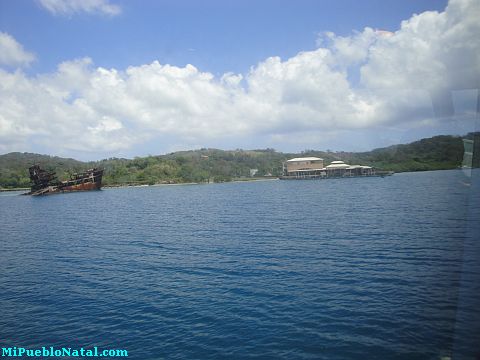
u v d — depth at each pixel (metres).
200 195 125.62
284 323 17.98
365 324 17.25
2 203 136.12
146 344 16.89
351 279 23.42
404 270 24.33
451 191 47.03
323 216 51.22
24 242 45.34
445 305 18.47
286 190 122.31
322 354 15.16
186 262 30.42
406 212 47.12
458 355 13.62
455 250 27.84
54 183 177.75
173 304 21.23
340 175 158.88
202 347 16.30
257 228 44.78
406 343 15.34
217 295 22.22
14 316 20.88
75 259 34.03
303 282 23.48
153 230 48.97
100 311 20.94
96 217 70.19
